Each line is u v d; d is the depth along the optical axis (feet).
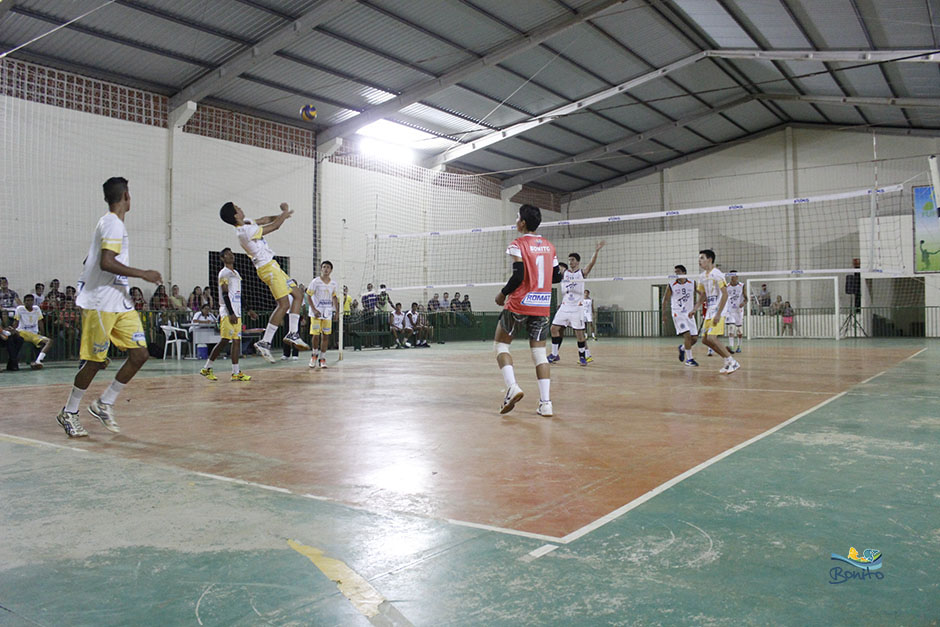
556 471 9.91
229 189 51.47
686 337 30.91
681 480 9.25
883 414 14.98
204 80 45.98
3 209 39.93
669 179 84.58
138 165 46.34
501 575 5.92
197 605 5.37
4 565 6.28
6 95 40.16
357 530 7.23
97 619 5.14
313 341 31.96
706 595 5.45
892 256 68.49
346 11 42.91
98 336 13.26
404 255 65.46
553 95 60.13
